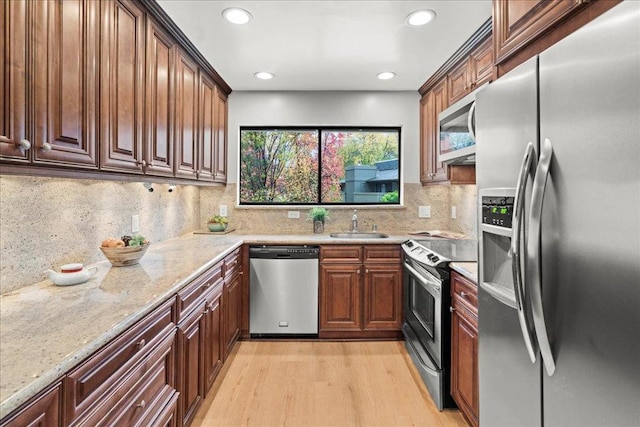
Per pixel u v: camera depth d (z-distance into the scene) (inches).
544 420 38.9
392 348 111.1
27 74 41.0
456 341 74.9
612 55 29.0
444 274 78.7
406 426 73.3
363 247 116.1
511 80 44.8
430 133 125.9
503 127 46.8
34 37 41.9
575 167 33.2
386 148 143.4
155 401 50.4
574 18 39.4
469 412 68.2
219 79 121.3
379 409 79.0
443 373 78.7
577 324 33.1
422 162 135.3
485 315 53.6
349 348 111.0
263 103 136.9
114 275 62.7
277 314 117.2
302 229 139.2
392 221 140.2
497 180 48.4
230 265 101.5
